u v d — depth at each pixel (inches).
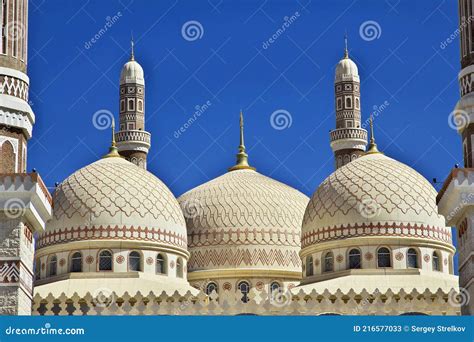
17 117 2343.8
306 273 3282.5
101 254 3216.0
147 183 3339.1
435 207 3230.8
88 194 3270.2
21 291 2231.8
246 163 3782.0
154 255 3248.0
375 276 3132.4
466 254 2267.5
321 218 3248.0
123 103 3801.7
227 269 3452.3
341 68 3823.8
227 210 3531.0
